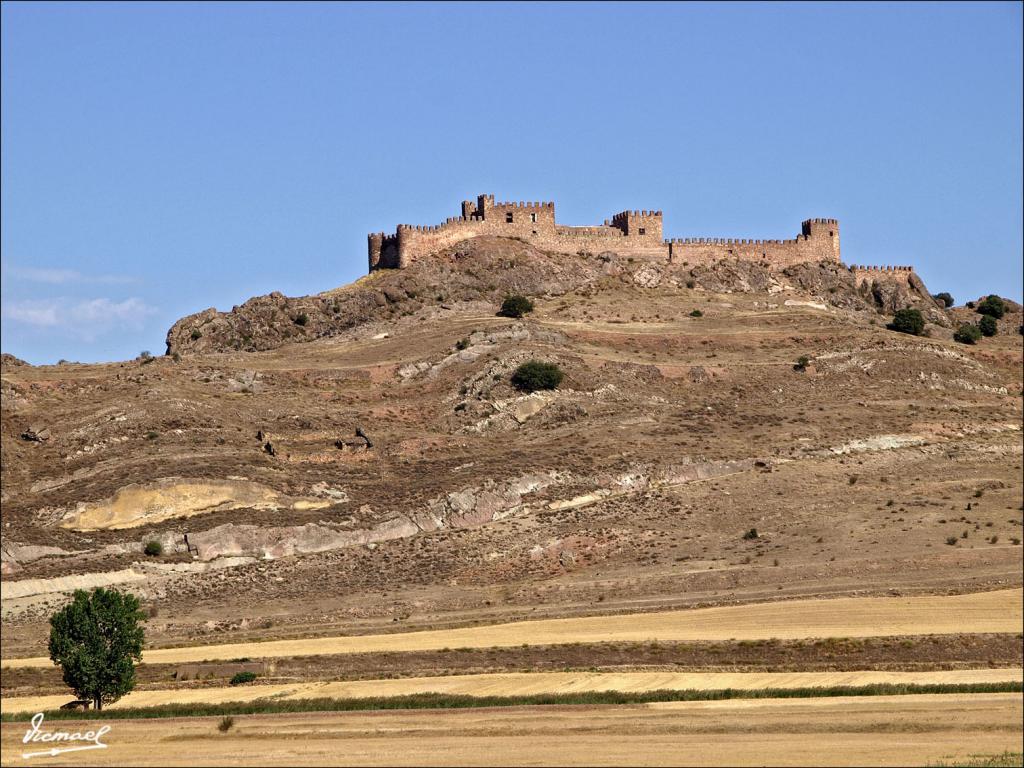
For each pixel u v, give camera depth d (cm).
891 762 9356
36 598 15738
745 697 11488
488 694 11644
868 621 14162
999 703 11188
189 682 12662
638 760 9381
